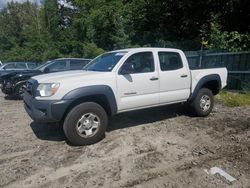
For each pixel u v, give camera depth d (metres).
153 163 4.63
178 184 3.98
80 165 4.61
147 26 21.47
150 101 6.21
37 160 4.84
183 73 6.77
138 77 5.97
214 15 16.11
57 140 5.80
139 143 5.51
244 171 4.34
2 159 4.93
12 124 7.21
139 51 6.12
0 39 59.00
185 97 6.91
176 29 19.34
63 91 5.16
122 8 28.27
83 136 5.37
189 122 6.93
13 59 43.50
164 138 5.77
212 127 6.50
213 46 13.31
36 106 5.27
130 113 7.61
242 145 5.36
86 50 30.27
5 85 11.44
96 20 32.03
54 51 38.16
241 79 11.59
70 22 46.09
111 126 6.62
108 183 4.02
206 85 7.65
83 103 5.35
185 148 5.24
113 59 6.10
